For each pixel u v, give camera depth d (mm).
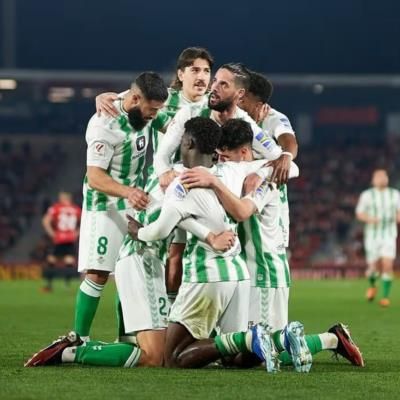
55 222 68250
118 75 104062
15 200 104938
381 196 56281
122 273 23359
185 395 19125
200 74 25062
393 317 43969
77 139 114375
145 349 23078
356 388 20344
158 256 23406
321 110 117188
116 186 24000
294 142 24859
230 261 22547
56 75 103375
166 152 23609
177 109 25453
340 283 78750
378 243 55500
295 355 22250
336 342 23688
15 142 112562
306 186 108000
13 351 28062
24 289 68750
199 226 22109
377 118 116938
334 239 100000
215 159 23031
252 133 23250
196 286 22312
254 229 23906
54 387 20016
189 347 22531
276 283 24047
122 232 25047
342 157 112750
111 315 42844
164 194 23203
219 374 21828
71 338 23094
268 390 19812
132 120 24438
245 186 22969
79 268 25312
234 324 22766
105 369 22562
